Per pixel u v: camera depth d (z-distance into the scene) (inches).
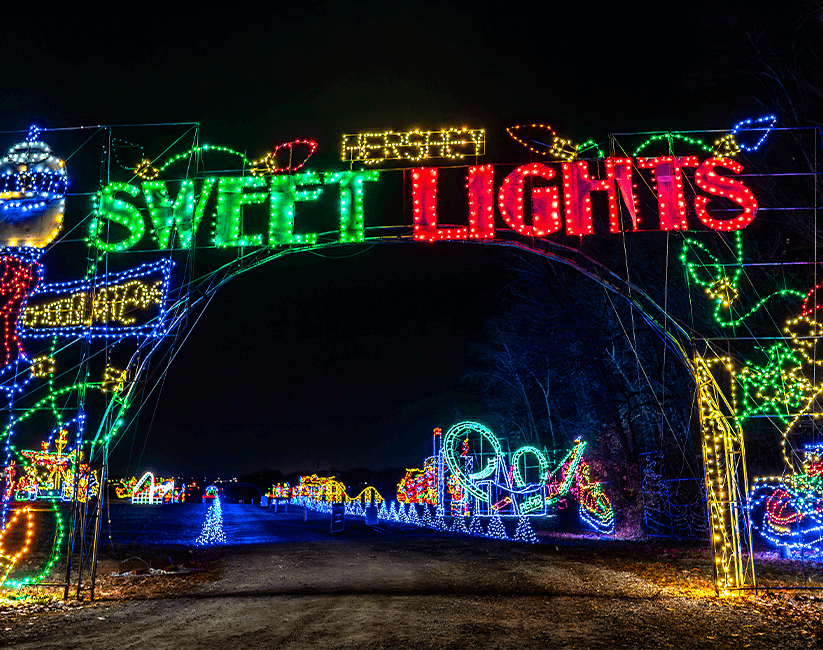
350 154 419.2
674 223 409.1
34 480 419.5
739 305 505.0
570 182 417.4
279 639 269.1
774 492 562.9
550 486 1065.5
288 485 2059.5
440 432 1211.9
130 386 404.5
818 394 452.8
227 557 585.6
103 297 414.0
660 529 757.3
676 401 786.2
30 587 407.2
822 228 541.3
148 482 2199.8
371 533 897.5
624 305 838.5
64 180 423.8
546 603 346.9
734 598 359.3
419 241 418.3
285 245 422.9
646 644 261.9
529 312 1091.9
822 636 277.1
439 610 327.9
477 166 420.2
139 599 373.7
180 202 422.6
